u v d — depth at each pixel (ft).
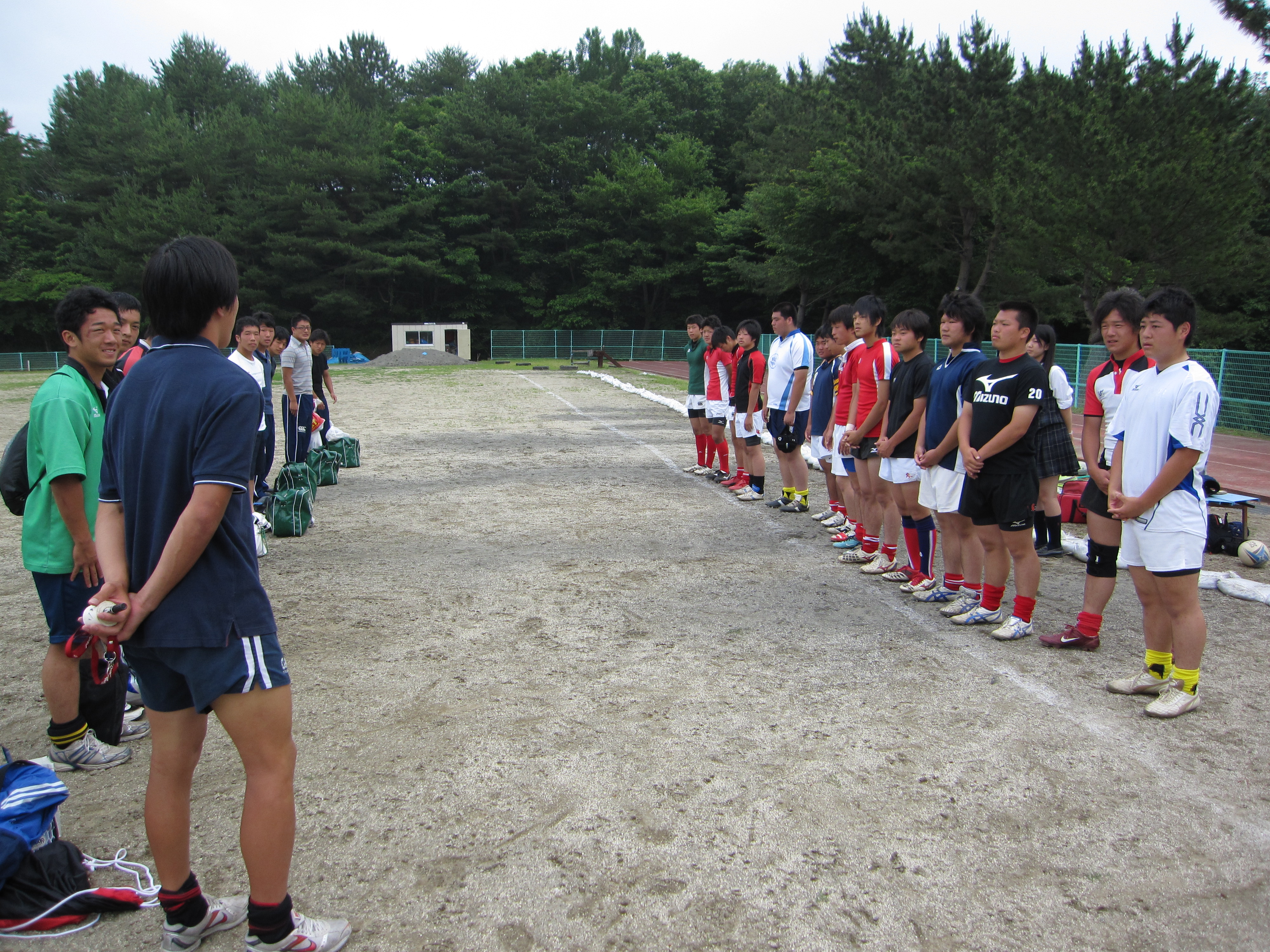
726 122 185.47
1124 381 12.39
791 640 14.76
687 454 37.99
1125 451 12.04
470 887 8.13
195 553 6.39
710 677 13.12
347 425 49.39
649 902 7.91
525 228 174.50
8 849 7.72
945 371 15.76
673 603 16.94
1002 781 9.98
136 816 9.55
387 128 180.24
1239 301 83.25
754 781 10.00
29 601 17.37
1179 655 11.73
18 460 10.09
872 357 18.74
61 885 7.89
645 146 182.19
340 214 160.15
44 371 133.39
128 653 6.81
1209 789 9.81
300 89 172.55
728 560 20.30
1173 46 66.64
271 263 157.28
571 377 97.19
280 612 16.37
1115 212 62.44
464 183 166.09
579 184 174.19
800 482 25.64
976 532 15.81
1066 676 13.15
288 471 23.95
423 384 85.56
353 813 9.37
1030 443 14.28
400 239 167.22
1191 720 11.57
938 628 15.42
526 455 37.81
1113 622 15.80
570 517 25.12
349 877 8.28
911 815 9.30
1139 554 12.00
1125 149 63.82
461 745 10.91
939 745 10.87
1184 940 7.39
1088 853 8.63
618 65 195.42
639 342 153.58
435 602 16.97
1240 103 64.18
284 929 7.04
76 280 152.76
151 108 180.96
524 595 17.44
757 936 7.44
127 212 150.10
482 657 14.01
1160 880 8.21
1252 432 50.55
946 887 8.11
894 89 118.93
